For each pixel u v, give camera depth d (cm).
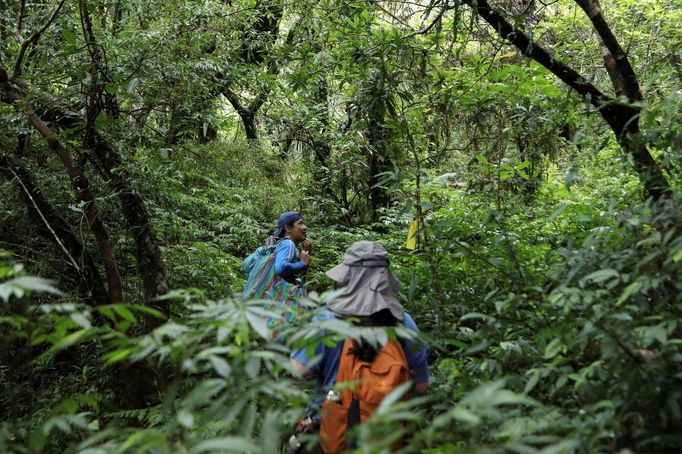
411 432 245
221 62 694
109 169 513
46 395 457
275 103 885
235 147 925
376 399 250
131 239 588
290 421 206
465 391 275
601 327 214
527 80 500
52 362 498
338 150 862
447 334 331
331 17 629
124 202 521
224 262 716
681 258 216
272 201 903
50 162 576
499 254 421
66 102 532
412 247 377
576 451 208
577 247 394
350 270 279
